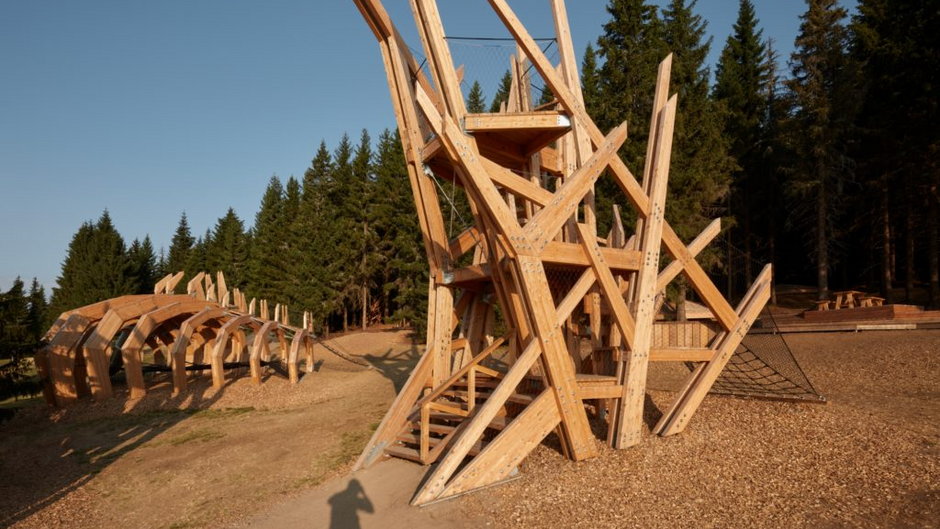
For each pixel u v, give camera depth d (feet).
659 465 24.06
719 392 35.55
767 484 21.42
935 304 78.69
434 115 22.90
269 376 58.49
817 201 91.56
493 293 34.99
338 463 27.86
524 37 25.90
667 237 28.99
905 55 79.20
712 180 82.64
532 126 26.40
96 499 24.67
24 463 30.71
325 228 137.18
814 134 85.92
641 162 77.77
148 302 53.42
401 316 110.52
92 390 46.01
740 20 122.62
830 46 88.84
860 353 50.44
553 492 21.68
